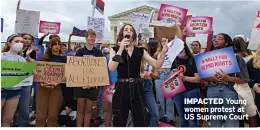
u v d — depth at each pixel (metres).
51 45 3.59
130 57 2.72
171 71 3.51
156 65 2.81
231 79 3.00
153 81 4.01
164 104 3.87
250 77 3.31
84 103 3.50
